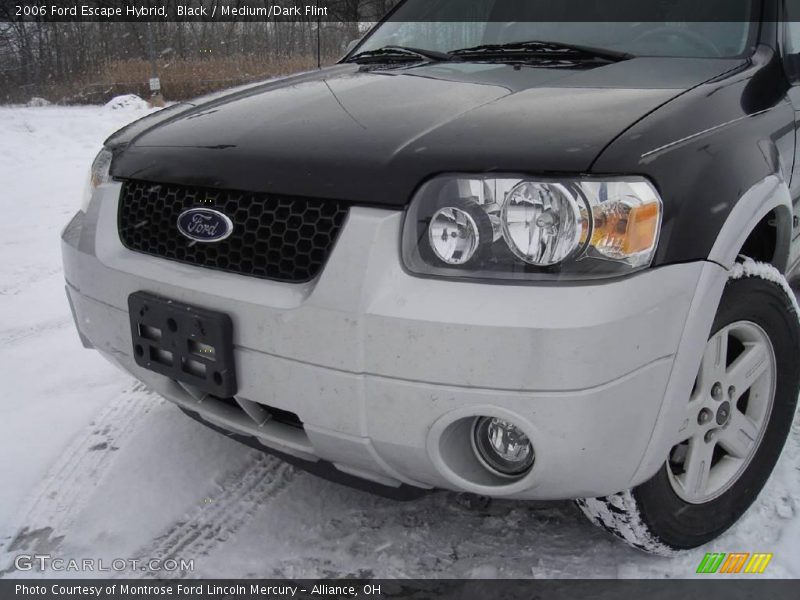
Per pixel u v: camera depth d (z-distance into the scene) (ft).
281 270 5.38
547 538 6.56
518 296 4.71
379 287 4.91
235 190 5.61
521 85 6.26
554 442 4.83
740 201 5.44
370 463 5.43
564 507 6.97
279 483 7.45
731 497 6.43
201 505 7.12
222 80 74.23
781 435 6.72
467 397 4.82
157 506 7.11
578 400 4.71
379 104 6.13
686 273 5.04
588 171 4.76
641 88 5.92
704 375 5.83
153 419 8.71
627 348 4.77
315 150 5.44
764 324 6.22
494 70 6.97
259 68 76.38
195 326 5.56
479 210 4.84
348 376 5.04
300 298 5.18
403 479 5.58
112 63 83.15
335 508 7.04
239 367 5.52
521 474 5.28
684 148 5.16
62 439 8.31
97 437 8.36
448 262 4.88
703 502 6.22
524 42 7.98
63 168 27.37
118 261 6.28
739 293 5.82
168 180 6.00
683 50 7.46
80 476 7.60
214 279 5.60
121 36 86.38
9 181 24.58
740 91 6.17
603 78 6.30
